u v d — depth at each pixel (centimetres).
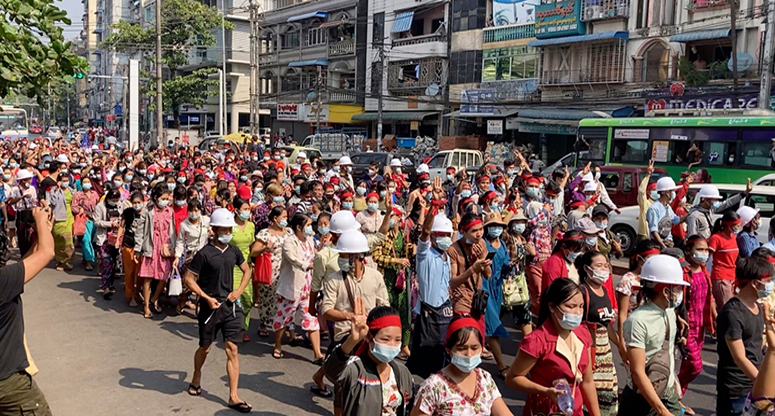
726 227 745
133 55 6275
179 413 586
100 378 670
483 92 3341
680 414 455
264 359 743
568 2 2952
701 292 560
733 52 2216
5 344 373
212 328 602
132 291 955
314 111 4347
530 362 388
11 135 3972
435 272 581
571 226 859
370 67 4066
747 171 1734
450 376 349
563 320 379
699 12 2548
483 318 596
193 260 603
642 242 569
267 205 1022
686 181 1291
